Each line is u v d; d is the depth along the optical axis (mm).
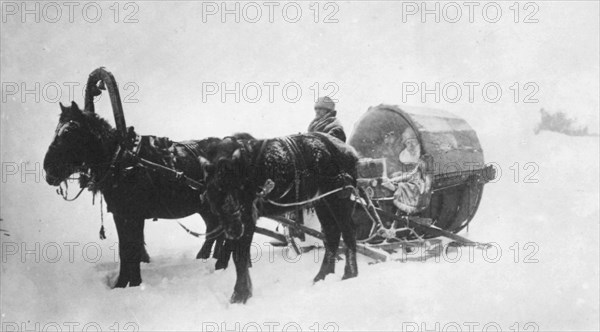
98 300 6504
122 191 6875
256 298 6699
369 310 6371
